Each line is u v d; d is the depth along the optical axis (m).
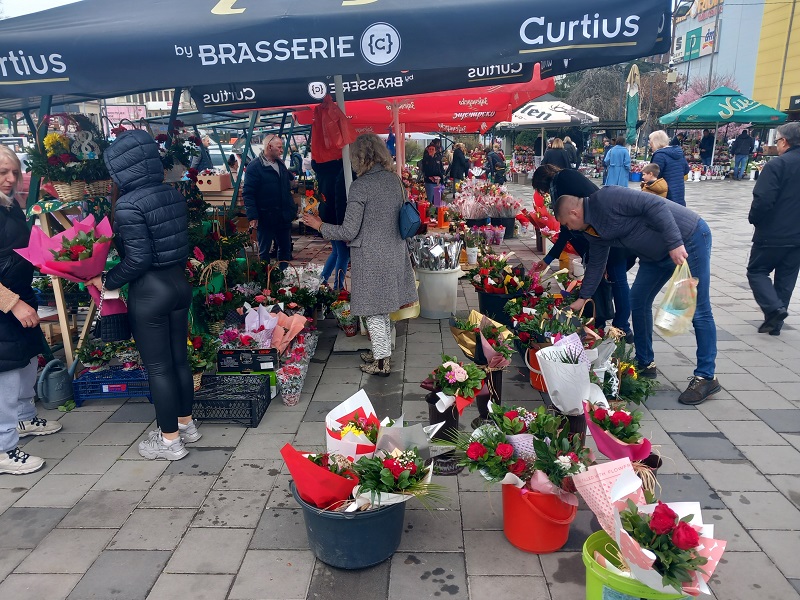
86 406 4.30
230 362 4.24
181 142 5.41
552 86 6.08
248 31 2.62
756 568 2.58
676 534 1.88
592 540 2.23
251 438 3.79
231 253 5.55
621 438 2.65
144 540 2.84
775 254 5.30
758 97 33.06
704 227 3.99
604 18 2.53
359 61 2.63
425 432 2.87
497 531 2.89
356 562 2.59
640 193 3.78
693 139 26.83
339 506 2.53
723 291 7.02
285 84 5.96
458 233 8.50
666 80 40.34
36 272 5.12
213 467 3.47
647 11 2.52
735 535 2.79
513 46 2.58
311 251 9.83
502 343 3.76
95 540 2.85
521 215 7.80
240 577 2.60
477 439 2.75
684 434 3.72
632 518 2.02
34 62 2.68
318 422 3.99
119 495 3.20
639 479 2.14
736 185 20.31
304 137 20.98
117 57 2.65
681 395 4.15
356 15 2.59
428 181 13.08
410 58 2.62
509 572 2.61
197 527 2.94
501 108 7.68
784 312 5.36
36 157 4.14
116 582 2.57
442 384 3.34
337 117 4.91
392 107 7.87
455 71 5.62
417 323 6.01
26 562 2.70
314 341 5.17
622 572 2.07
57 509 3.09
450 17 2.56
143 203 3.10
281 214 7.56
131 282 3.27
